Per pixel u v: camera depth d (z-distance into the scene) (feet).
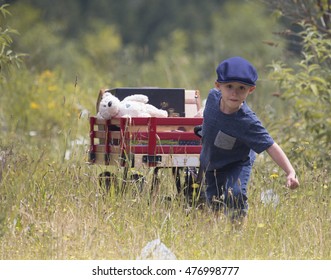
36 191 64.90
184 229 59.11
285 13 90.12
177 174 67.72
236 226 60.08
